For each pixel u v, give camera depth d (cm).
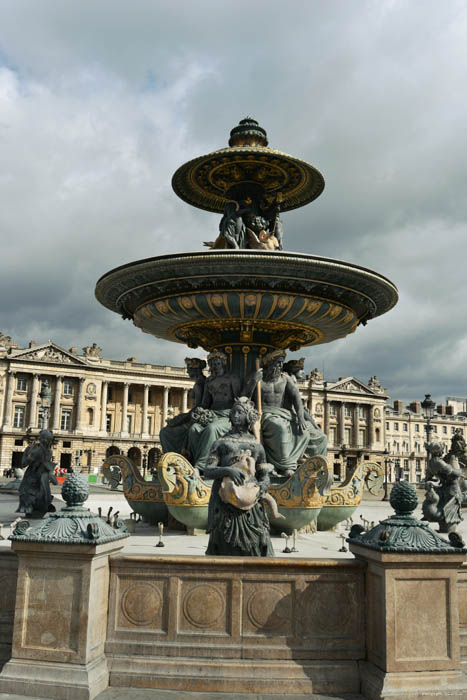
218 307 977
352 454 11519
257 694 429
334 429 11519
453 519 1119
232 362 1062
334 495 1004
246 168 1129
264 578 457
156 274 941
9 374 9481
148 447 10212
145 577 460
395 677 415
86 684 412
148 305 1038
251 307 970
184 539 847
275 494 895
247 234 1116
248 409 589
